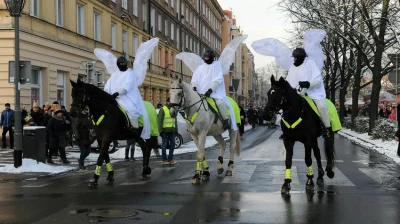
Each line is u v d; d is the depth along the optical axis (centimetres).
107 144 995
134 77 1070
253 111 4034
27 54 2050
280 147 2044
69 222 658
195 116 998
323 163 1381
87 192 919
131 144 1619
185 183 1014
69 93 2492
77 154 1792
